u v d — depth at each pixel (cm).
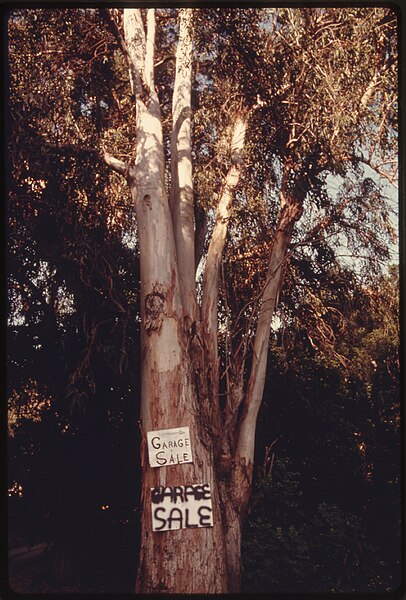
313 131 925
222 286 923
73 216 978
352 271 1045
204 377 838
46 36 952
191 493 789
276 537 838
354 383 1062
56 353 988
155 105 893
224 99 991
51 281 990
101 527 976
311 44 931
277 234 941
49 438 988
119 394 1002
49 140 955
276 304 927
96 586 950
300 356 1066
